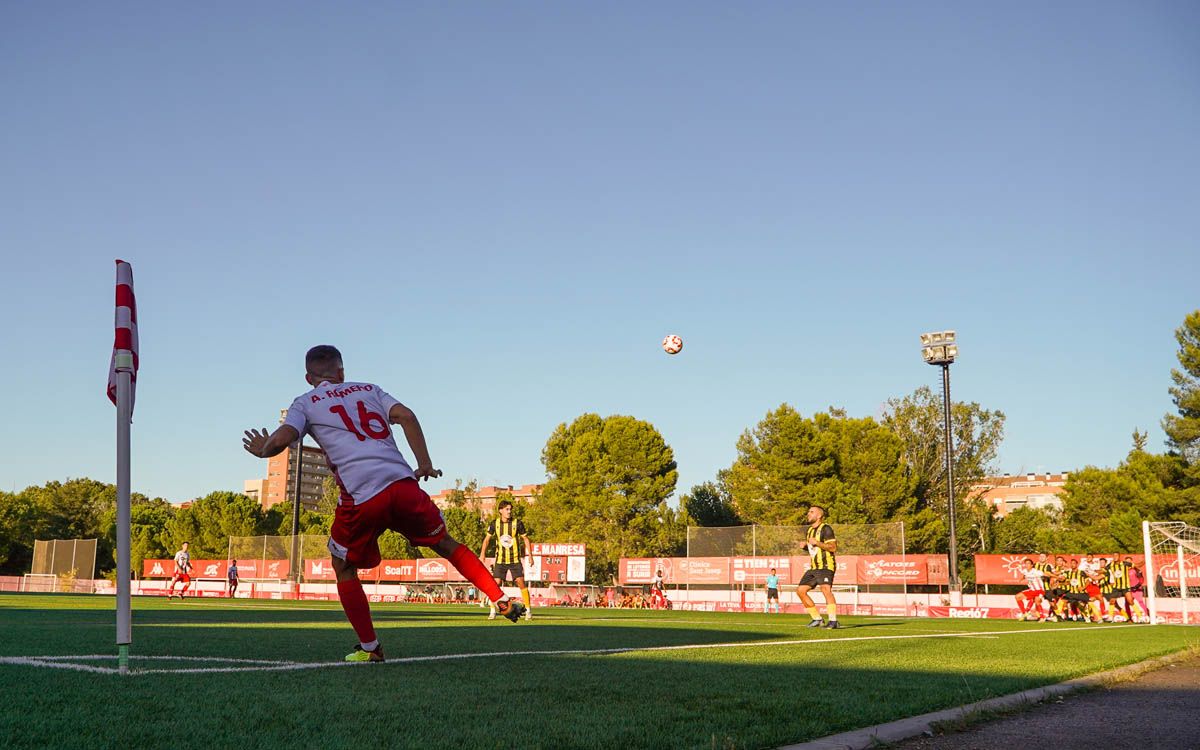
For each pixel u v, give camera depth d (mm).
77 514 78250
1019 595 26484
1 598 27844
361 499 5141
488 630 10867
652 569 37375
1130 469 50438
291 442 5082
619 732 3477
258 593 44625
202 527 68875
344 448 5176
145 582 51781
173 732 3223
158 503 96250
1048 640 10859
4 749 2877
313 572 43344
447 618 15758
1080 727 4270
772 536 32594
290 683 4621
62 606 19641
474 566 5309
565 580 40750
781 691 4887
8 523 70250
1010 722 4418
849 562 31219
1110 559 25969
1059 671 6516
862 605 30875
